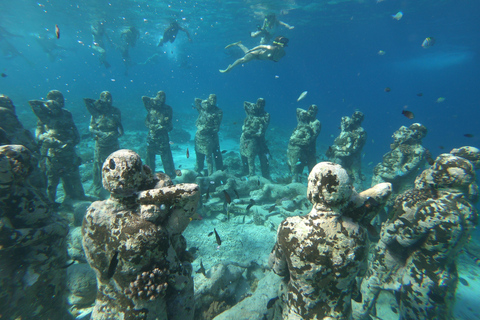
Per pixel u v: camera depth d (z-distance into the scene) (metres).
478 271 6.48
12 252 2.79
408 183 6.54
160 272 2.00
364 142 8.10
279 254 2.44
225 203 7.65
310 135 9.11
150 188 2.21
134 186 2.05
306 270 2.17
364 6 23.75
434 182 3.44
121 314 2.03
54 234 3.07
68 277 4.21
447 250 3.21
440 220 3.14
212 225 7.18
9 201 2.65
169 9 25.67
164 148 9.63
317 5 23.50
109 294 2.12
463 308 5.04
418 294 3.42
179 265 2.20
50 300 3.19
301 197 7.93
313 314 2.22
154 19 29.69
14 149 2.74
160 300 2.07
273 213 7.41
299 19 28.84
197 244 6.23
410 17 27.08
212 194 8.21
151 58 28.06
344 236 2.13
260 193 8.38
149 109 9.39
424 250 3.37
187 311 2.30
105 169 2.04
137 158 2.08
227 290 4.41
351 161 8.41
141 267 1.95
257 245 6.27
